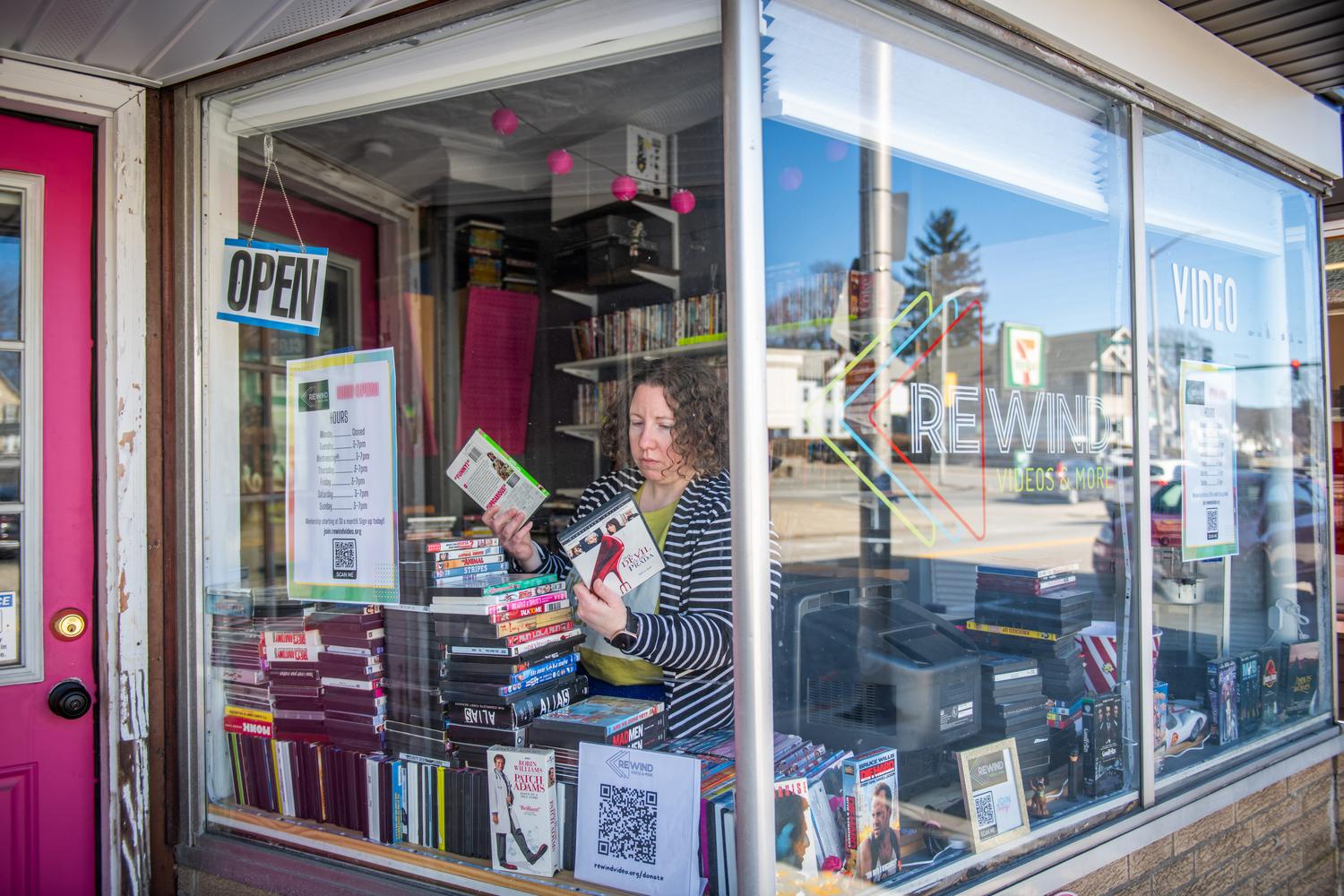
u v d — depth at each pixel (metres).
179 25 1.76
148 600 2.03
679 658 1.65
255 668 2.02
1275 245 2.79
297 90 1.99
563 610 1.88
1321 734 2.75
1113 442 2.18
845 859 1.58
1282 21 2.28
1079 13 1.96
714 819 1.51
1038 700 1.96
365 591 1.93
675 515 1.76
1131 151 2.19
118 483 1.99
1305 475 2.87
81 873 1.97
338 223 2.83
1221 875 2.30
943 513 1.94
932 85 1.85
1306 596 2.85
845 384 1.71
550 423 2.73
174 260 2.05
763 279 1.46
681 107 1.97
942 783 1.77
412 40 1.78
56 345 1.96
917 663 1.75
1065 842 1.88
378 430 1.98
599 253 2.53
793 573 1.58
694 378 1.78
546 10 1.65
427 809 1.79
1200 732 2.40
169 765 2.04
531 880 1.66
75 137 1.99
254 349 2.13
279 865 1.86
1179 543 2.37
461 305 2.98
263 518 2.06
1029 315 2.10
